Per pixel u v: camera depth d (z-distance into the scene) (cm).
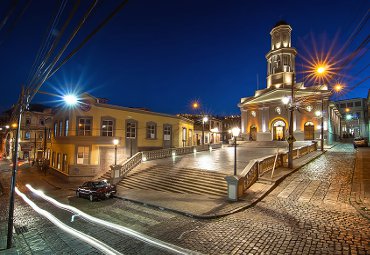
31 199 1642
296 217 923
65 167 2508
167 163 2303
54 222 1062
